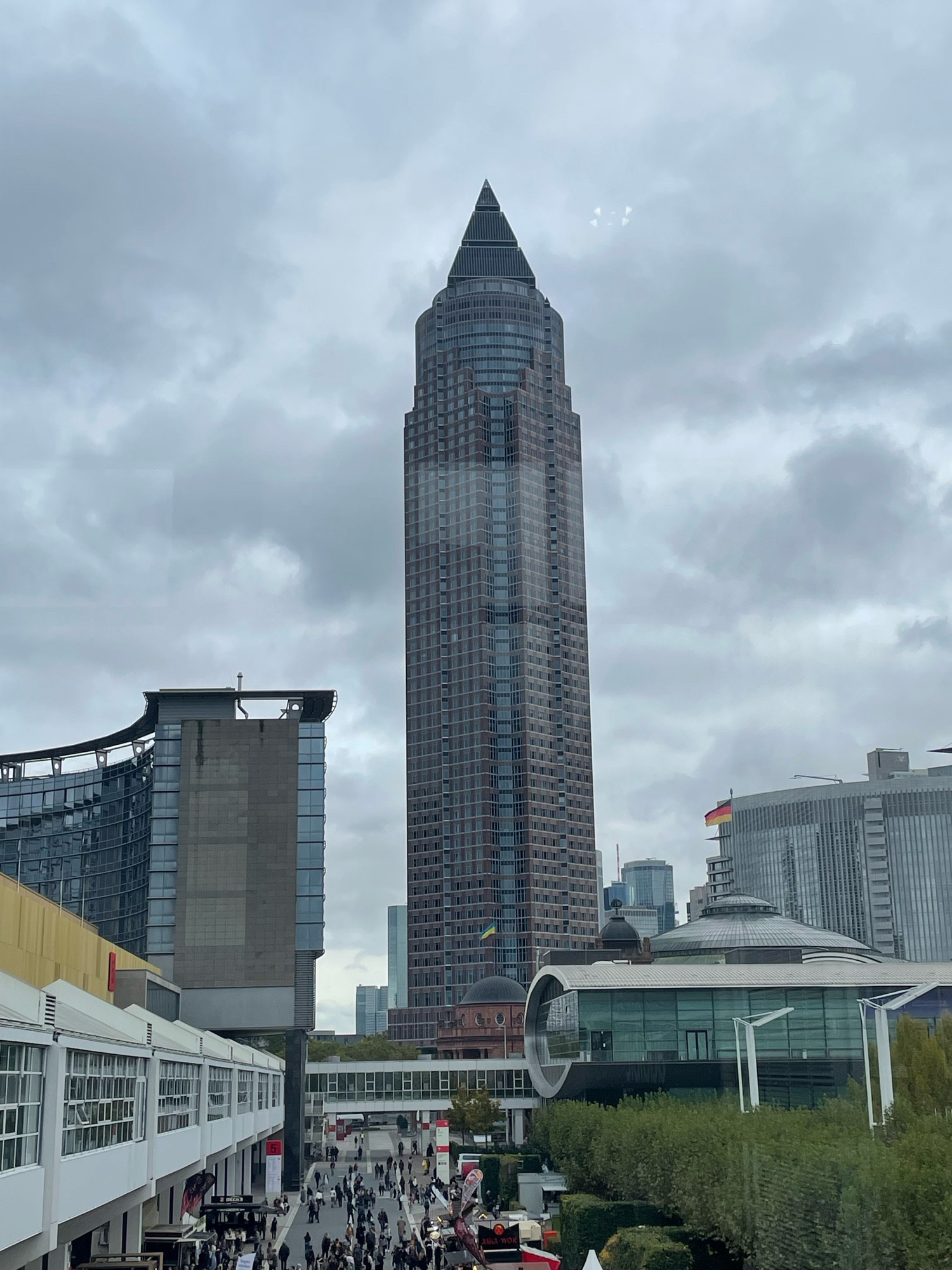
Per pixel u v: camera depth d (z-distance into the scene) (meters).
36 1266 61.56
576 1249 89.31
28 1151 49.88
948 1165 50.38
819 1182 56.66
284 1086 180.25
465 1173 136.38
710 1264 73.75
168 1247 85.12
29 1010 51.41
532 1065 166.75
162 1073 80.12
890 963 93.12
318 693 196.38
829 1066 88.19
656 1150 86.31
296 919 187.38
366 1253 96.38
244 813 188.88
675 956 151.50
